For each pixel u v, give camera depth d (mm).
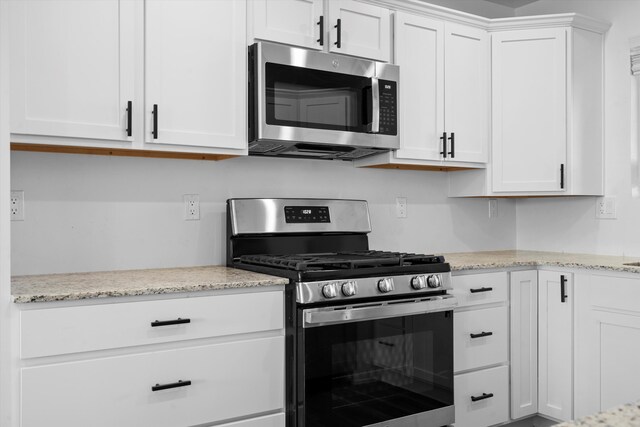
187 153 2250
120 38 2033
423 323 2320
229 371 1945
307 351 1997
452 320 2418
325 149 2594
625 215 3023
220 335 1932
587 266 2576
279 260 2180
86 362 1699
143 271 2316
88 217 2281
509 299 2740
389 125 2643
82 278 2059
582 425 625
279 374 2055
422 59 2822
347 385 2092
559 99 2963
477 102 3010
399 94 2715
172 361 1838
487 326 2654
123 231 2357
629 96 3006
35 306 1630
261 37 2354
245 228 2496
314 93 2420
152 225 2424
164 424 1825
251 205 2539
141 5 2078
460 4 3391
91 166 2289
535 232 3484
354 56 2619
